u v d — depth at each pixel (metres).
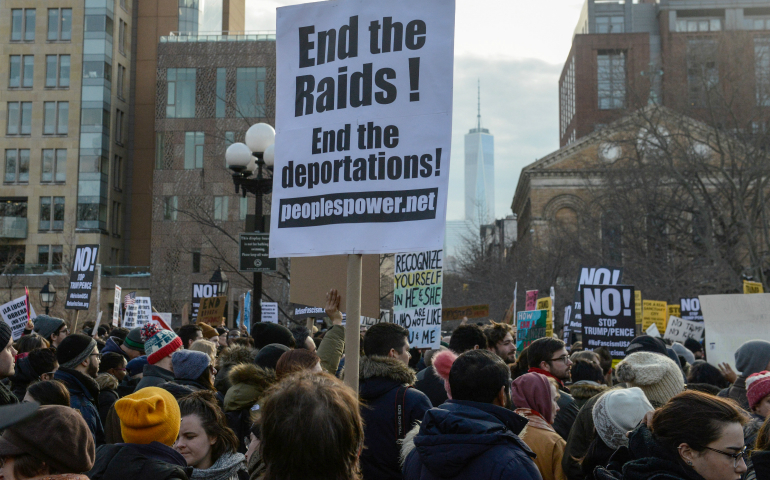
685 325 15.67
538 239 49.84
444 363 5.15
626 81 43.97
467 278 49.03
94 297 58.88
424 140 4.34
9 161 63.38
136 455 3.41
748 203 44.47
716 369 7.34
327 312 5.61
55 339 9.23
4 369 5.24
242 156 12.41
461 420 3.32
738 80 37.91
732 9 98.38
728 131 38.81
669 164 38.25
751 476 3.38
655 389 4.52
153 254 53.69
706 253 37.12
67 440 2.83
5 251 62.38
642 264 37.81
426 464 3.28
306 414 2.40
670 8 98.94
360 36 4.56
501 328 7.17
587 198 62.88
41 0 64.00
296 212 4.65
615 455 3.62
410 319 8.87
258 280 12.20
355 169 4.48
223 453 4.03
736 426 3.07
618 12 107.56
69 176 62.88
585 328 9.83
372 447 4.37
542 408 4.49
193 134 55.34
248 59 54.84
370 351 5.18
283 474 2.42
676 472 3.14
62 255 61.75
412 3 4.46
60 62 63.81
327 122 4.61
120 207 65.81
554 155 63.69
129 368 7.44
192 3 67.69
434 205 4.26
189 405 3.98
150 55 67.31
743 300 9.25
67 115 63.41
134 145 66.94
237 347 6.55
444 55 4.37
